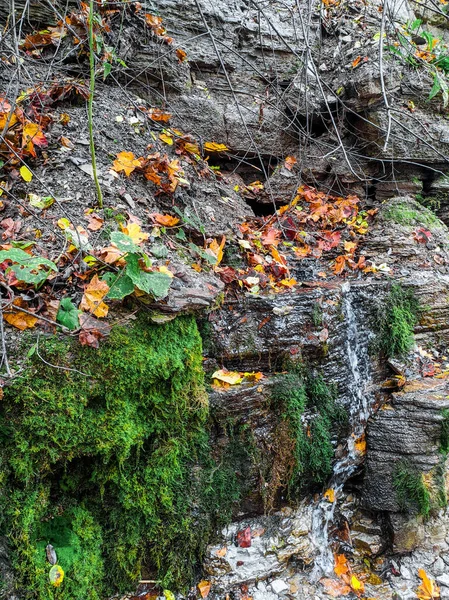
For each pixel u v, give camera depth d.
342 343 2.82
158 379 2.18
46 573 1.97
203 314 2.51
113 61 3.30
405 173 4.06
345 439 2.82
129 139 3.03
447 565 2.69
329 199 4.06
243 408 2.49
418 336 3.19
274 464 2.60
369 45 3.96
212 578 2.46
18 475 1.91
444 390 2.83
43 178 2.59
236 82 3.94
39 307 2.02
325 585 2.60
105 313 2.04
